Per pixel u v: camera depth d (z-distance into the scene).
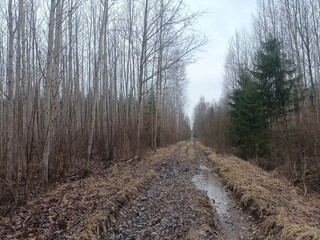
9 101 9.50
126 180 11.78
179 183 13.30
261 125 20.30
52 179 10.77
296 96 18.98
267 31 29.02
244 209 9.19
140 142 19.42
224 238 7.04
